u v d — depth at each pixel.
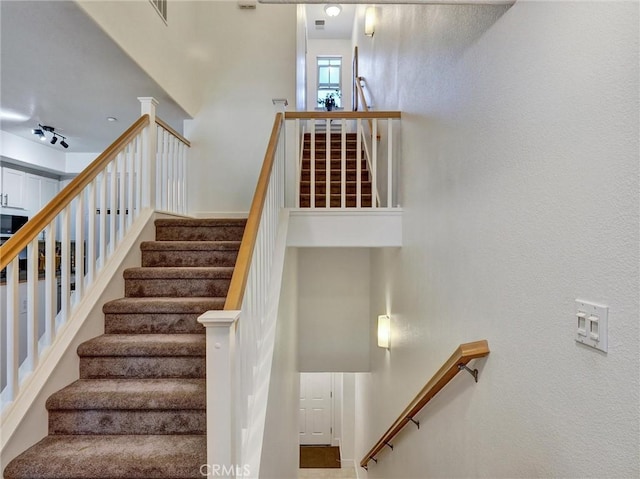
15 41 2.46
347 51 8.11
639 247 0.77
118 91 3.29
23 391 1.76
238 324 1.51
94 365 2.10
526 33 1.20
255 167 4.30
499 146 1.37
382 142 3.99
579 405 0.95
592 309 0.90
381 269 3.90
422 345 2.39
